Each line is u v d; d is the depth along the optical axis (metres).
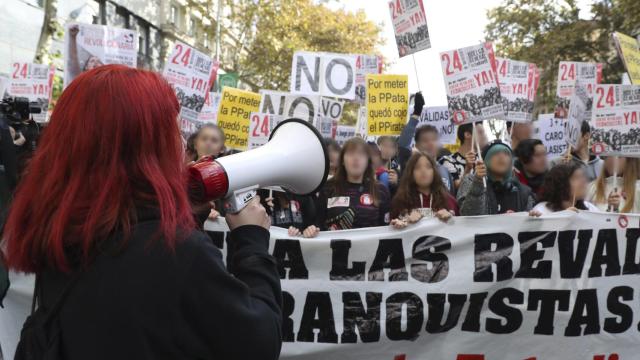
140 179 1.16
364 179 4.18
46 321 1.15
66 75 5.82
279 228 3.31
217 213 3.23
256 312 1.17
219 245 3.23
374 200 4.11
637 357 3.31
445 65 4.84
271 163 1.45
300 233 3.32
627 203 4.84
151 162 1.16
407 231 3.30
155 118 1.18
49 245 1.11
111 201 1.12
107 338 1.08
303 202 4.05
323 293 3.26
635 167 4.86
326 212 4.11
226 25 27.70
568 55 20.00
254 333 1.14
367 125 5.77
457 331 3.28
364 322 3.26
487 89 4.69
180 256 1.11
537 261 3.32
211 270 1.12
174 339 1.10
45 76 6.59
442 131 7.32
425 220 3.31
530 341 3.29
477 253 3.31
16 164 3.45
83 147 1.13
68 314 1.11
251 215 1.38
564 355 3.29
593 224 3.33
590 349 3.30
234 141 6.12
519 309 3.29
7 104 4.04
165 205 1.13
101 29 5.87
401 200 4.07
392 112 5.75
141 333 1.08
